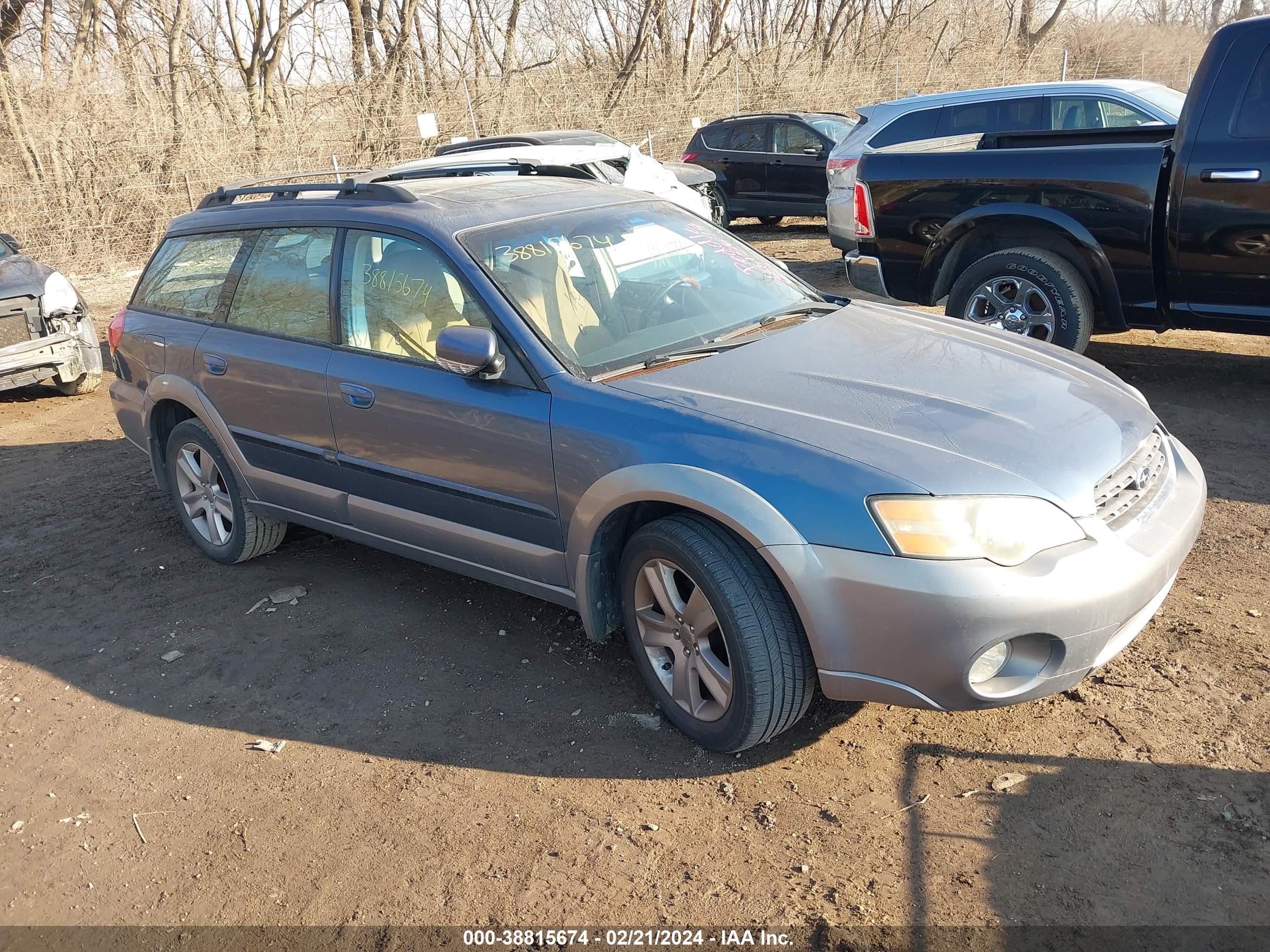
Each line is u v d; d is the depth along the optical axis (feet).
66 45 62.69
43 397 28.48
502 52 74.49
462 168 19.53
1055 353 12.32
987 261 20.17
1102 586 8.95
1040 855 8.75
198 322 15.43
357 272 13.16
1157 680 10.96
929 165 20.92
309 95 60.29
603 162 33.24
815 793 9.80
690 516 10.16
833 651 9.21
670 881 8.91
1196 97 17.61
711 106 70.38
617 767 10.46
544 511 11.21
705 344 11.93
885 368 11.10
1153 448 10.56
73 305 26.78
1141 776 9.55
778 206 46.68
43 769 11.51
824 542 9.05
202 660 13.46
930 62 82.99
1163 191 18.26
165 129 52.03
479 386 11.55
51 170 49.32
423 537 12.82
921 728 10.61
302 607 14.66
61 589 16.05
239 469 15.02
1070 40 98.68
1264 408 18.69
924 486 8.87
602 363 11.39
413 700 12.04
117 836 10.27
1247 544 13.75
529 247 12.42
